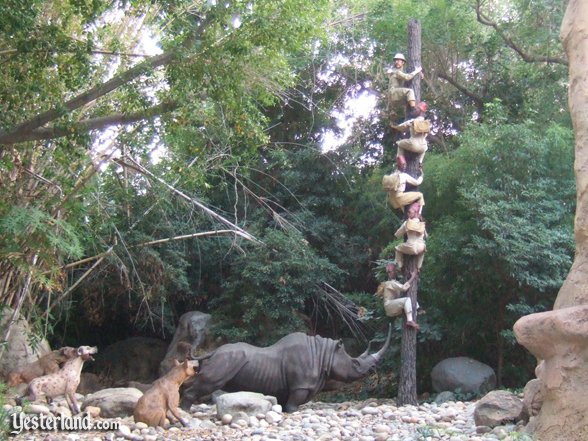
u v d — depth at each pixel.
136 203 14.17
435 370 12.78
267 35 8.99
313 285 15.82
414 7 16.80
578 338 5.35
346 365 10.16
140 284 14.48
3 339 11.09
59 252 11.49
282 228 16.59
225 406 8.73
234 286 15.77
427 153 16.59
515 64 17.16
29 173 10.61
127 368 17.27
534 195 12.57
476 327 13.47
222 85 9.11
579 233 5.78
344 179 17.80
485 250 12.25
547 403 5.66
